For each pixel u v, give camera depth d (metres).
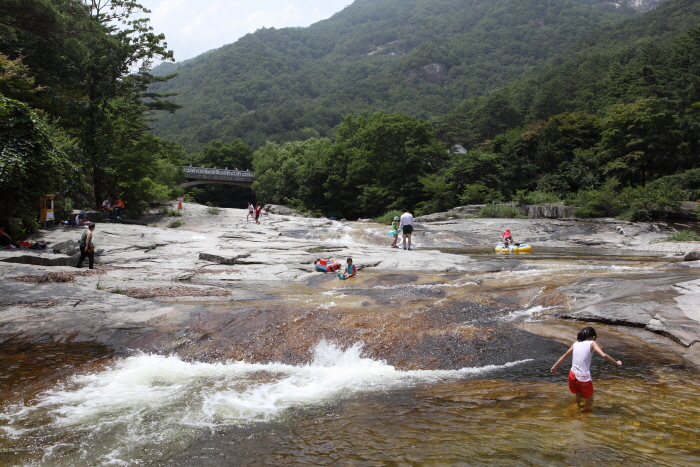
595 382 6.07
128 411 5.45
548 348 7.46
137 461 4.32
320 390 6.17
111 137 31.55
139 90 31.70
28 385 6.20
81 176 20.58
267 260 16.72
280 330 8.30
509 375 6.54
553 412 5.17
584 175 43.12
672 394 5.60
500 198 39.31
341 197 59.91
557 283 11.13
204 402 5.73
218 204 96.50
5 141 15.73
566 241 26.06
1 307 9.11
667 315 8.09
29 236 18.05
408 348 7.54
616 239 25.19
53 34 26.16
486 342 7.64
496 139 51.06
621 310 8.63
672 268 13.62
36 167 16.22
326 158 61.00
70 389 6.12
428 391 6.03
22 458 4.38
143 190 34.62
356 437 4.66
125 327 8.55
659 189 30.41
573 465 3.97
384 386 6.29
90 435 4.84
